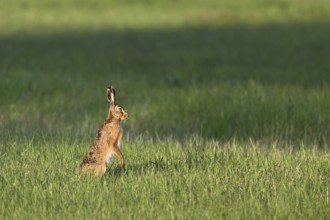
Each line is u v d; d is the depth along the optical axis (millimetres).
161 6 135125
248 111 50344
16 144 37000
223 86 61062
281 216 26234
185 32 110688
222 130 48656
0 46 95438
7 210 26859
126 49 95125
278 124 47594
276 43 99438
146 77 71812
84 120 52406
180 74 74125
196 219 25984
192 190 28938
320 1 138750
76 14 127000
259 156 35500
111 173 31500
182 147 38406
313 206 27312
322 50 92750
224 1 138625
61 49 94125
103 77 71062
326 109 49875
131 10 131625
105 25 117875
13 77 64188
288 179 30797
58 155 34500
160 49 95188
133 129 48719
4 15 125062
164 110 53406
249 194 28578
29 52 90375
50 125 49188
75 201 27516
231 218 26031
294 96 53719
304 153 36156
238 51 92625
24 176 30688
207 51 92875
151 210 26531
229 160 34000
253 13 128875
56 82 64188
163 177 30391
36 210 26797
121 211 26562
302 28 113875
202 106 53031
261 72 74562
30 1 136875
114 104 29844
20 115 53469
